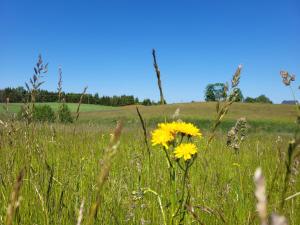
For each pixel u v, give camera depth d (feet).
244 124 12.94
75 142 15.55
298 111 4.35
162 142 6.69
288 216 9.37
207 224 9.49
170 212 7.13
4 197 9.10
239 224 9.51
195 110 195.00
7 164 10.13
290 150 4.23
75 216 8.51
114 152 2.90
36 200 9.32
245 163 17.46
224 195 11.09
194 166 13.65
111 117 163.73
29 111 10.90
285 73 4.85
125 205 10.11
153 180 11.00
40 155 10.66
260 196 1.40
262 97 318.24
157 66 7.22
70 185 10.46
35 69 10.80
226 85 6.98
